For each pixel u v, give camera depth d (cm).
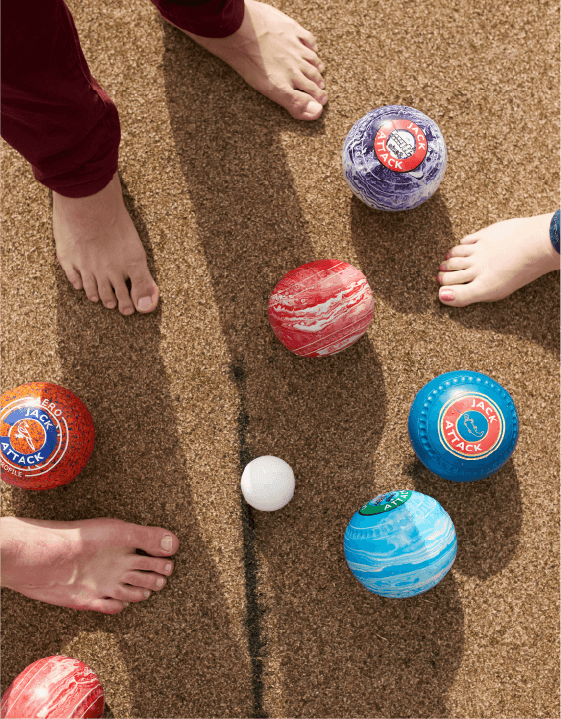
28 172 107
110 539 100
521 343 105
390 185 94
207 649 102
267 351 104
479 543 103
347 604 102
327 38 107
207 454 104
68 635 103
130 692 102
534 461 104
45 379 105
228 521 103
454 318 105
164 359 105
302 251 105
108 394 105
